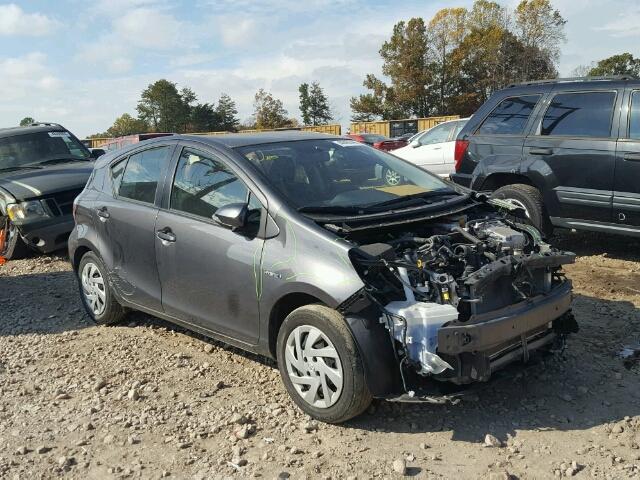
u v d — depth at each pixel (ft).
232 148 15.26
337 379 12.10
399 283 12.13
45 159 34.06
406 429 12.34
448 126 43.86
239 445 12.09
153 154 17.35
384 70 216.33
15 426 13.48
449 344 11.23
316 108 268.00
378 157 17.07
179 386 14.92
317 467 11.21
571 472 10.64
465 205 15.31
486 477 10.67
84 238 19.15
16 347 18.28
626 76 22.56
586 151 22.40
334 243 12.38
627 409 12.74
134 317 20.11
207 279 14.74
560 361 14.96
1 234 29.96
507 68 204.33
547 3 198.80
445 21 211.20
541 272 13.48
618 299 19.13
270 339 13.67
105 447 12.41
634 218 21.45
